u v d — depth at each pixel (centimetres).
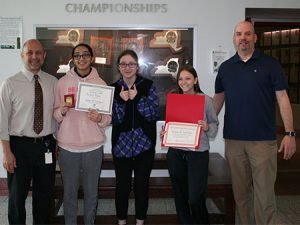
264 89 252
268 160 255
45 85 257
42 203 264
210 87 389
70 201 258
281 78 250
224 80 267
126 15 380
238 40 253
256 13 417
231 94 262
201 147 249
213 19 383
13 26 376
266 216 260
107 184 303
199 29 384
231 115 264
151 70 390
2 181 385
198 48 386
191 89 256
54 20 379
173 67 389
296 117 775
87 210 261
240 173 269
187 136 248
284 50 805
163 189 296
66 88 251
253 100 253
